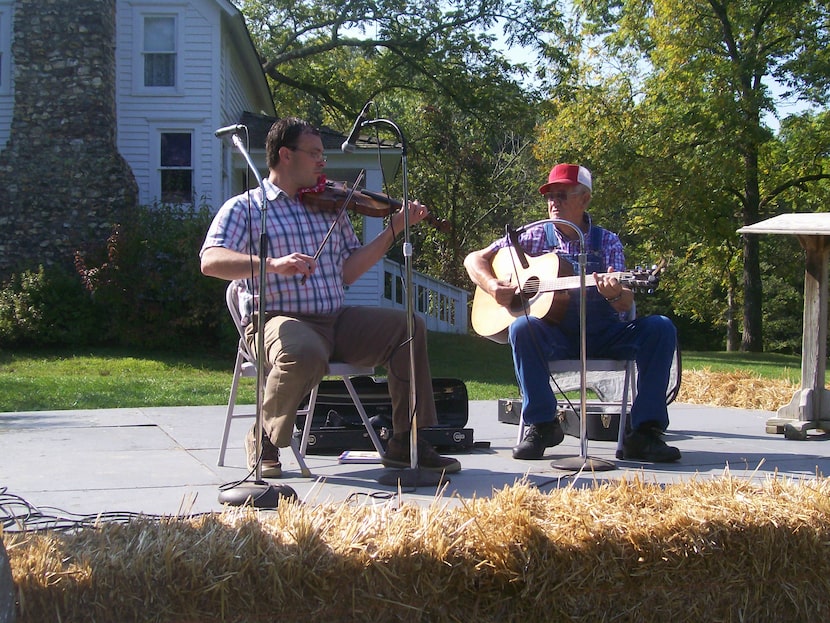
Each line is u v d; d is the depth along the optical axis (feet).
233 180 55.47
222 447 12.53
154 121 50.37
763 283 101.65
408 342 11.64
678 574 8.19
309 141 11.87
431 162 77.66
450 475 11.91
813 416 16.22
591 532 7.99
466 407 14.70
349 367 11.82
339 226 12.34
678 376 13.96
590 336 13.64
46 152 46.19
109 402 25.94
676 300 93.04
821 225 15.98
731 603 8.36
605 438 15.53
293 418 10.81
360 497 10.37
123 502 10.15
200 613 7.16
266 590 7.25
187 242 42.70
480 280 13.94
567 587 7.92
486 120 68.74
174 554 7.13
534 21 65.72
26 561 6.91
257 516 7.95
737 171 62.64
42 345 44.42
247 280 12.03
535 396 13.30
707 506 8.52
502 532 7.79
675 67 63.87
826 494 8.92
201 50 50.42
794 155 68.18
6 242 45.85
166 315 43.60
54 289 44.01
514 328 13.35
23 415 18.80
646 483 9.53
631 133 66.74
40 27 46.29
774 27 64.44
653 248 70.79
